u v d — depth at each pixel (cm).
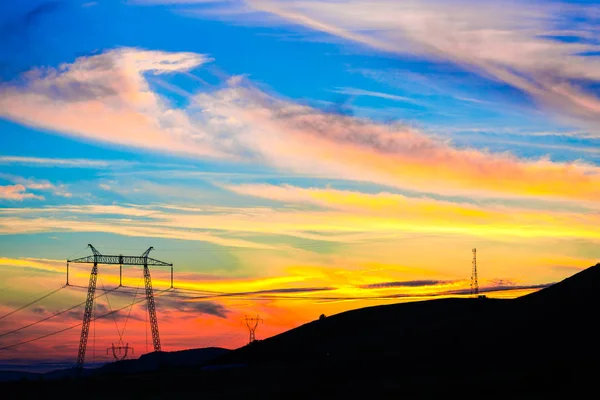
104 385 12694
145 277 17638
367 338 18550
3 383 13312
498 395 9575
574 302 15138
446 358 14162
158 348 17788
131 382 12950
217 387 12250
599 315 14212
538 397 9269
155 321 17700
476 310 18625
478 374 11956
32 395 12000
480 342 14900
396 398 9769
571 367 10931
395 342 17025
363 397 9969
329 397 10181
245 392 11138
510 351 13862
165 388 12356
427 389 10300
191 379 13312
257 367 15662
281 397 10438
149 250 17638
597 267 16538
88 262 17038
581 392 9431
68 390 12356
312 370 14112
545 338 14000
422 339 16588
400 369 13562
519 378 10581
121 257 17338
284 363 17425
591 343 13150
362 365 14338
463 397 9569
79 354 16650
